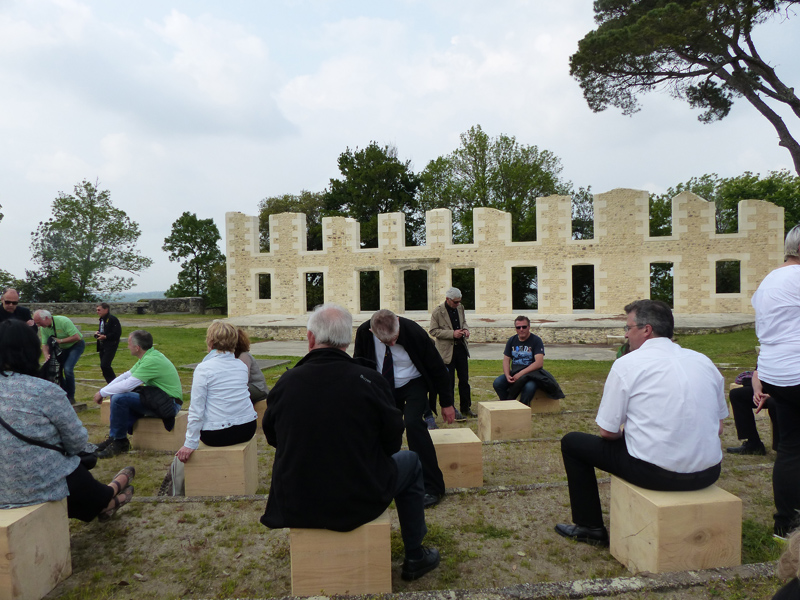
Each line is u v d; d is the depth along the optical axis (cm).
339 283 2308
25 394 267
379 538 253
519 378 645
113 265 3816
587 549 301
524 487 385
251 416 424
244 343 591
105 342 854
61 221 3619
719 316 1836
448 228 2164
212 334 424
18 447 261
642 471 269
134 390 529
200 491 400
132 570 286
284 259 2386
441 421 665
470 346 1617
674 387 263
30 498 263
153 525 337
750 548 289
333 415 242
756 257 1864
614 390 278
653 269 2970
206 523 339
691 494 267
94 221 3712
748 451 462
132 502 369
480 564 287
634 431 273
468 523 335
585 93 1427
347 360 258
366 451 247
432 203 3472
